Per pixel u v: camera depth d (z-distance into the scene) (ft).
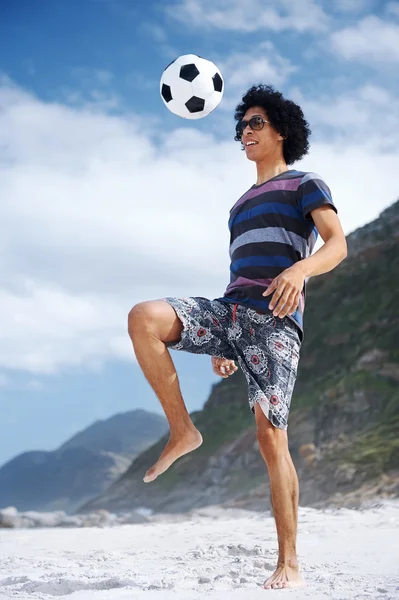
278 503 12.19
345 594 10.93
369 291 102.27
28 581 13.19
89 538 26.53
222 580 12.89
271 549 18.52
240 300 12.96
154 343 12.47
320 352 98.17
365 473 59.06
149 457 108.88
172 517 58.44
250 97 13.98
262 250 13.07
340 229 12.85
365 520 26.68
